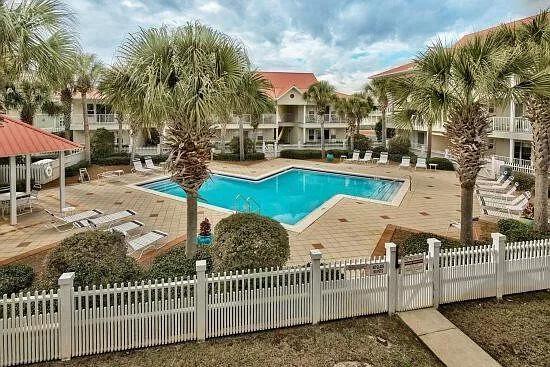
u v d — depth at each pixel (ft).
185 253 26.78
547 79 25.46
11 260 29.40
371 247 32.78
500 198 47.67
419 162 84.02
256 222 23.67
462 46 26.89
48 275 21.21
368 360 18.38
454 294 23.65
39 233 36.73
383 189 66.90
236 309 20.13
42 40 21.21
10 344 17.52
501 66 25.13
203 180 26.04
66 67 23.09
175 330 19.44
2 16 19.69
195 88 22.25
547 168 32.09
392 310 22.40
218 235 23.89
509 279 24.71
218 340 19.86
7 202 44.47
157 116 23.40
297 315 21.08
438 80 26.78
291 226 39.09
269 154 107.65
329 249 32.32
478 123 28.02
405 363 18.16
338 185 72.02
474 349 19.02
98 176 71.41
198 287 19.40
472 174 28.35
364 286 22.02
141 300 18.90
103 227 37.81
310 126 132.26
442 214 44.55
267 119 128.88
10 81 23.26
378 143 115.96
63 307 17.87
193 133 24.88
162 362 18.07
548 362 18.08
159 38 22.91
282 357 18.49
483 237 34.30
